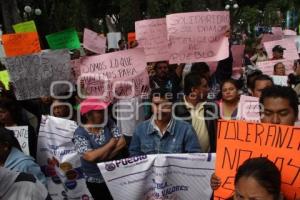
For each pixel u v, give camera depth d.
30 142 4.36
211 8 18.08
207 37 5.74
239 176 2.05
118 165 3.38
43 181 3.48
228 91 4.55
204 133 4.42
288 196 2.51
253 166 2.04
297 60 8.97
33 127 4.93
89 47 7.66
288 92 2.73
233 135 2.70
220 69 6.58
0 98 4.56
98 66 5.00
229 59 6.59
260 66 8.66
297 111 2.76
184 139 3.84
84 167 4.08
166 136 3.85
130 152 3.99
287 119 2.72
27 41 5.50
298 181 2.50
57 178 4.35
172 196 3.45
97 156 3.96
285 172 2.54
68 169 4.29
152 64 6.73
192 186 3.44
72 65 5.54
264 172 2.01
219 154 2.72
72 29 6.75
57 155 4.30
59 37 6.73
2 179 2.38
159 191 3.42
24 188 2.39
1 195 2.36
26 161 3.38
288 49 9.10
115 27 31.39
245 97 4.12
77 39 6.78
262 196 1.99
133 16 27.81
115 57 5.01
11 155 3.38
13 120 4.54
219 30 5.74
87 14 27.67
